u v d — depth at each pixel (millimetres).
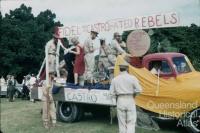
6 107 17453
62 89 12289
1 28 32656
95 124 11875
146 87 10570
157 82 10430
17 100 22344
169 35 14398
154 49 13906
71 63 12852
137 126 10766
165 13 10914
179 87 10070
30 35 33812
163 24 10945
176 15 10805
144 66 11031
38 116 14086
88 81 12211
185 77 10367
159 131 10477
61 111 12508
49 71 11719
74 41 12648
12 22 34094
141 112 10625
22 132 10797
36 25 34594
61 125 11836
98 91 11258
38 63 34156
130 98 8688
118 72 10977
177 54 10984
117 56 11570
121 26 11680
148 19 11156
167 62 10680
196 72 10883
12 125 12016
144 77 10656
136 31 10992
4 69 32938
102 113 13156
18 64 33281
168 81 10352
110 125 11664
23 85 22969
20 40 32938
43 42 34125
